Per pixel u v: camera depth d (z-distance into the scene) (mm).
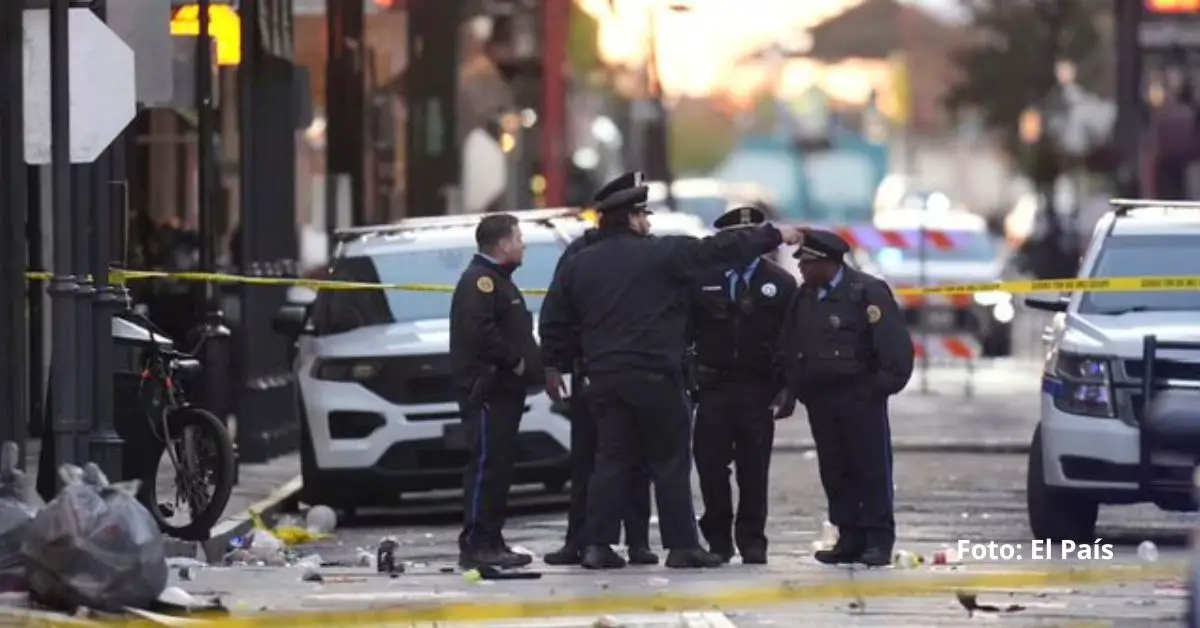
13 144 66812
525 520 67312
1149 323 58969
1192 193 142375
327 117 104062
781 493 73438
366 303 70188
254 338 82438
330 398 67375
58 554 43094
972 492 73188
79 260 54531
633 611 44031
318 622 41625
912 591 45000
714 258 51875
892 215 149250
